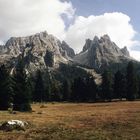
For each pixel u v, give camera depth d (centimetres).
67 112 6606
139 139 2758
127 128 3444
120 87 13975
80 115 5450
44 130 3400
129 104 8969
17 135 3092
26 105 7731
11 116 5509
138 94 13612
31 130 3450
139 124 3725
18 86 8006
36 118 5025
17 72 8356
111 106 8325
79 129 3434
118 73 14150
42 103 13562
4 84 8006
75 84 15300
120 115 5022
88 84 15062
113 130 3319
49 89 15538
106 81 14125
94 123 3994
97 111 6431
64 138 2839
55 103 13588
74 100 15288
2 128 3488
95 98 14825
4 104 7950
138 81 13975
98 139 2762
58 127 3647
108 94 13988
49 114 6053
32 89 14762
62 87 16650
